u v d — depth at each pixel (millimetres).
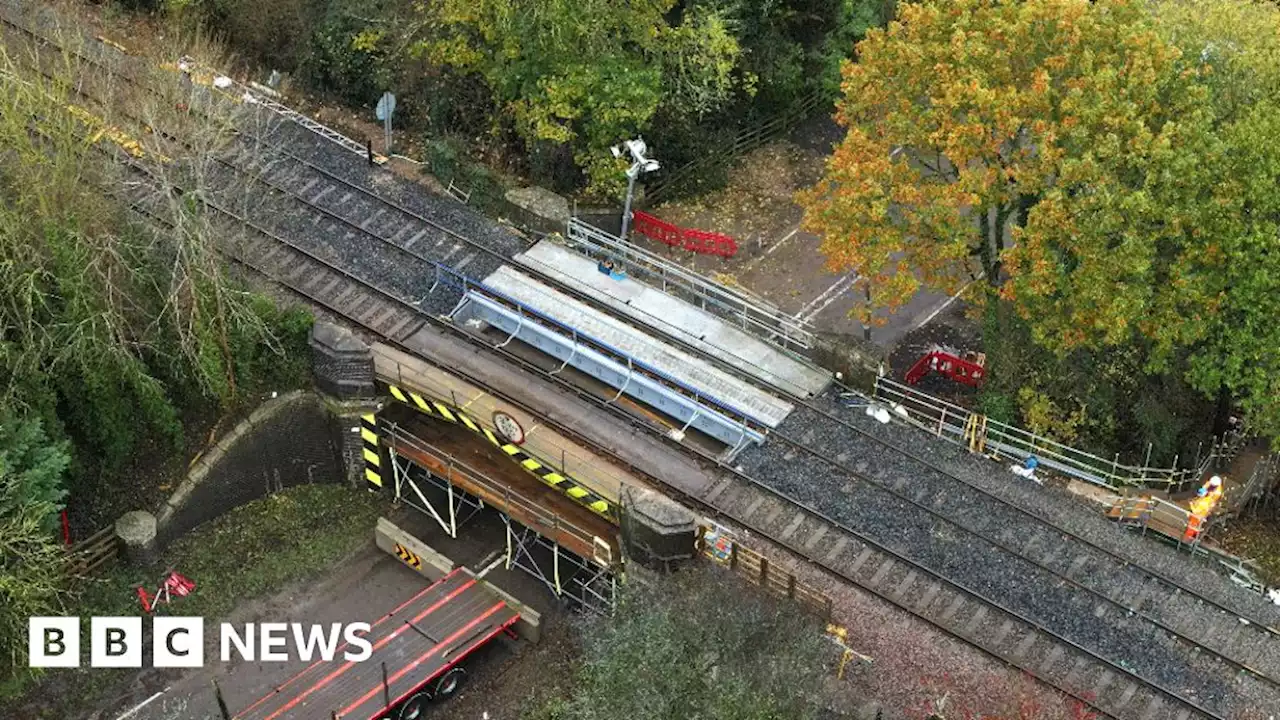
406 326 48844
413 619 41688
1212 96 43500
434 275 50844
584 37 53344
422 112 58281
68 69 40969
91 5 60156
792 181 60656
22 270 39531
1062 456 45719
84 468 43594
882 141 46312
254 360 46281
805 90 63281
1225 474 48438
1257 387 43688
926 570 41406
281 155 55438
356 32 58781
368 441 46688
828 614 39844
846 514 43062
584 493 42531
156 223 45062
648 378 46812
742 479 44062
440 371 47062
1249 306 42781
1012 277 46188
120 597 43219
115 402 42469
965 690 38625
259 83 60500
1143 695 38688
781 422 45844
